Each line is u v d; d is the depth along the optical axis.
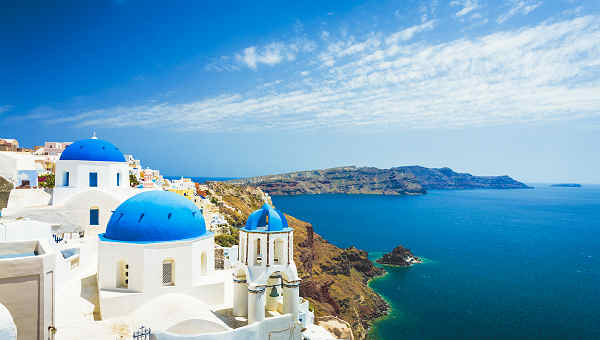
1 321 12.87
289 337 24.44
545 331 66.62
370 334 64.81
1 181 39.66
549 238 180.25
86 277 28.78
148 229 24.20
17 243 18.73
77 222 35.47
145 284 23.50
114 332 20.92
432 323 69.62
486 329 67.06
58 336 20.19
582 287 94.69
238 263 25.06
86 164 37.34
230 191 132.00
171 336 20.16
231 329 22.28
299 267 77.06
